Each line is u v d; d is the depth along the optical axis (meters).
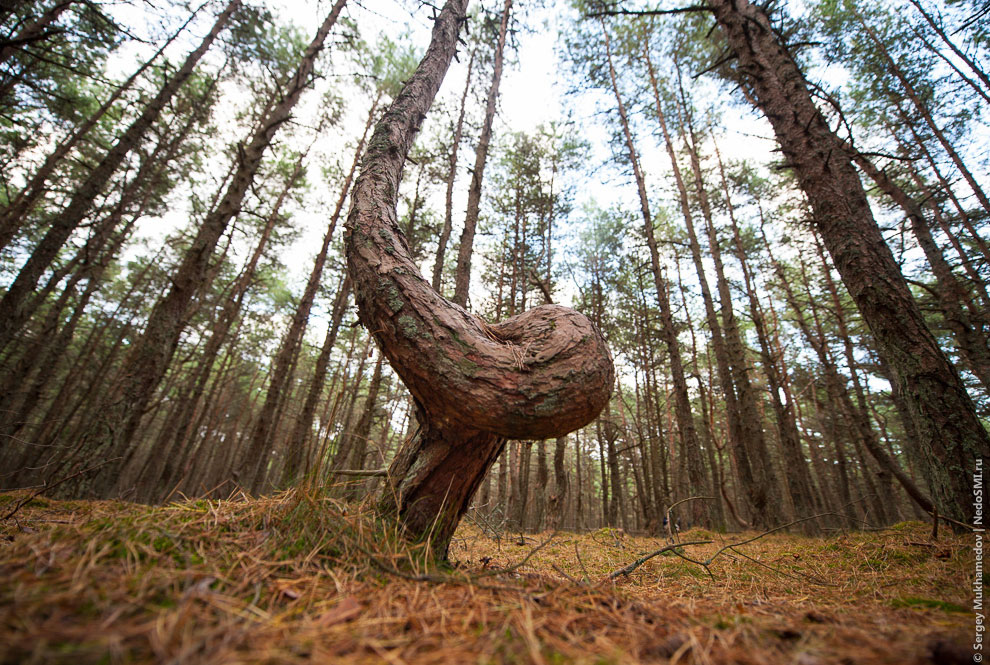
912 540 2.75
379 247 1.80
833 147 3.85
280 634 0.85
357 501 1.94
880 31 8.19
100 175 5.98
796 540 5.21
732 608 1.45
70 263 8.62
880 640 1.02
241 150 5.70
